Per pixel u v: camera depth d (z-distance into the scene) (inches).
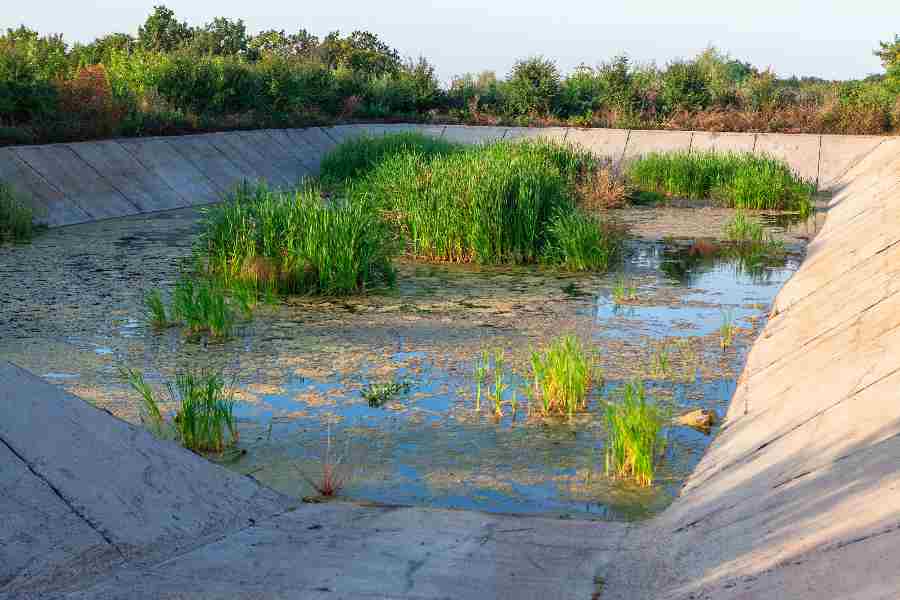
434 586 142.7
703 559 152.8
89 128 810.8
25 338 359.9
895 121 1082.1
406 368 326.3
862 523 140.9
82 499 169.9
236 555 158.7
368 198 669.3
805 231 695.7
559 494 217.5
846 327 290.5
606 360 336.8
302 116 1146.7
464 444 252.1
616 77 1314.0
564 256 545.0
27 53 817.5
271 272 458.3
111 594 140.6
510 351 349.7
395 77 1448.1
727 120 1151.0
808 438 203.9
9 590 141.8
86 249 578.2
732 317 408.5
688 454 243.8
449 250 558.6
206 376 311.3
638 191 909.2
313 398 291.9
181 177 843.4
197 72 1030.4
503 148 867.4
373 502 203.8
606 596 139.8
